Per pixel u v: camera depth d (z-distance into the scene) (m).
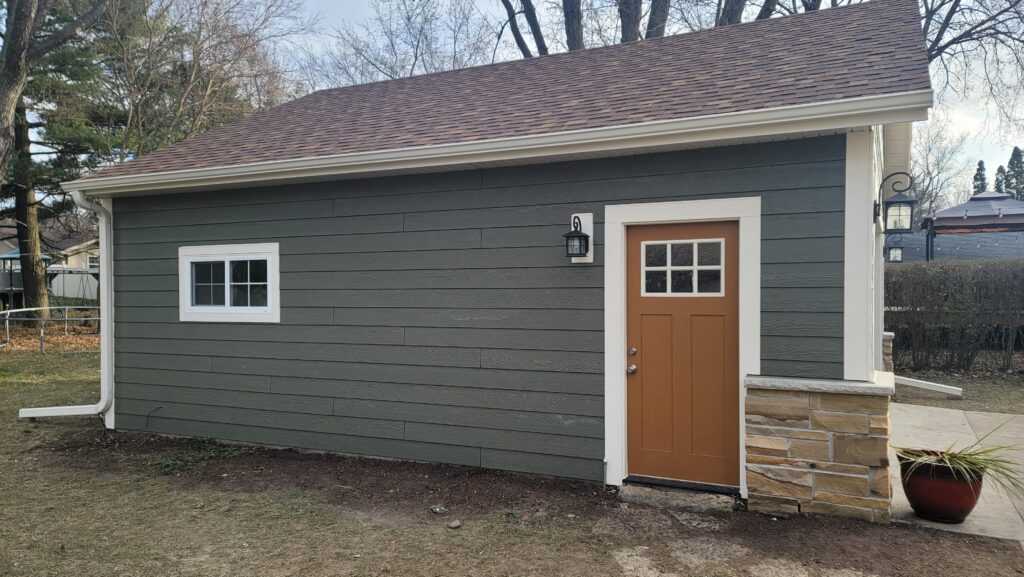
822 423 3.72
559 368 4.61
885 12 5.69
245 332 5.86
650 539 3.56
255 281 5.87
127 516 4.10
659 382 4.34
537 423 4.69
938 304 9.34
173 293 6.17
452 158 4.72
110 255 6.41
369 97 7.72
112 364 6.46
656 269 4.35
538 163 4.66
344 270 5.41
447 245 5.01
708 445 4.21
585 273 4.52
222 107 17.19
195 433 6.09
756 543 3.44
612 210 4.41
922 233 15.62
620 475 4.38
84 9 13.98
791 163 3.90
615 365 4.40
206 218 5.99
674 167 4.23
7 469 5.21
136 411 6.36
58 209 16.83
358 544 3.58
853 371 3.73
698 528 3.69
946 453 3.72
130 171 6.21
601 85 5.68
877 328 6.80
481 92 6.62
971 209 16.23
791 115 3.66
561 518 3.91
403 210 5.17
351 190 5.38
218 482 4.81
